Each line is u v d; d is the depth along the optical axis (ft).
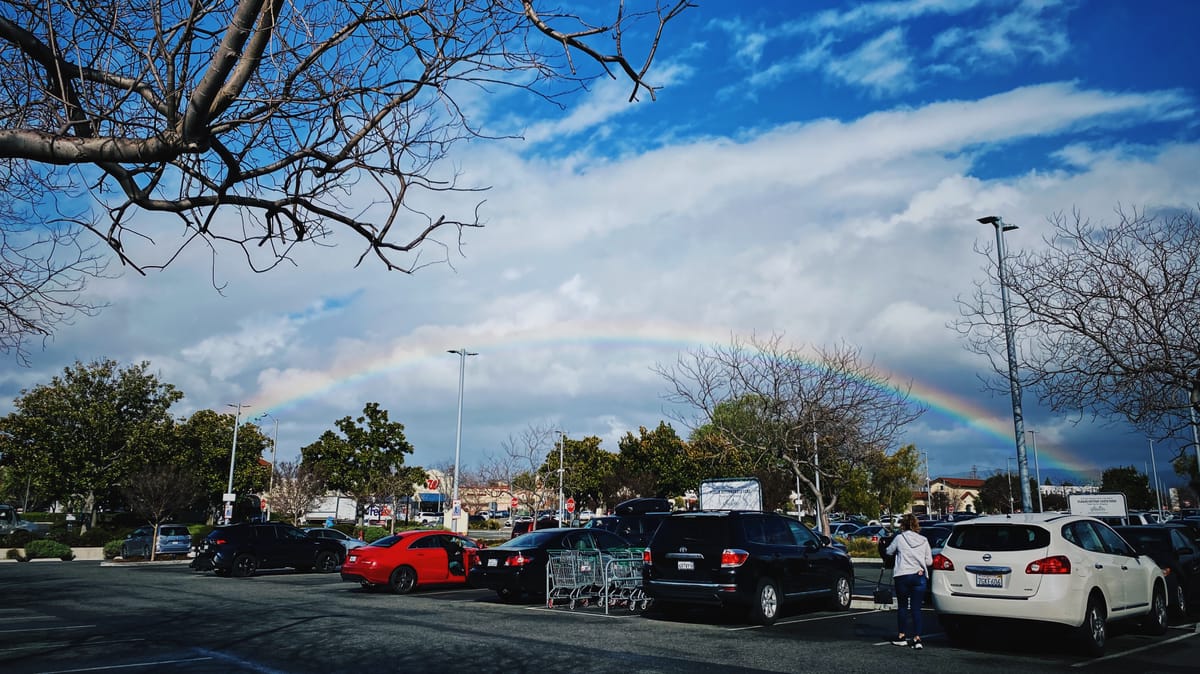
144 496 122.11
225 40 13.29
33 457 136.77
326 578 81.61
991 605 35.40
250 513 203.21
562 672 28.94
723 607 52.49
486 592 66.64
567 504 175.11
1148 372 39.01
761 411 89.56
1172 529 49.93
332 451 164.96
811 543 50.19
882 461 101.50
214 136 14.84
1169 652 35.55
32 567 101.60
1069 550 35.45
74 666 30.25
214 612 48.88
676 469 185.88
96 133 15.23
